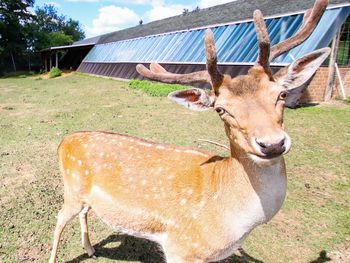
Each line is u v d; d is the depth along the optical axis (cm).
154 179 62
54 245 76
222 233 55
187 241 58
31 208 100
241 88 49
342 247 82
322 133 163
